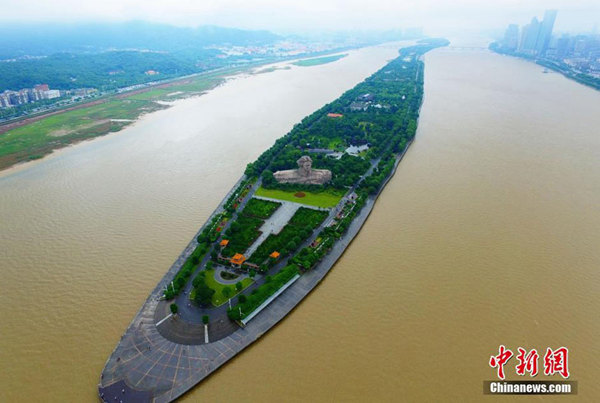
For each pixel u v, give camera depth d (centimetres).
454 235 16275
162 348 10825
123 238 16325
